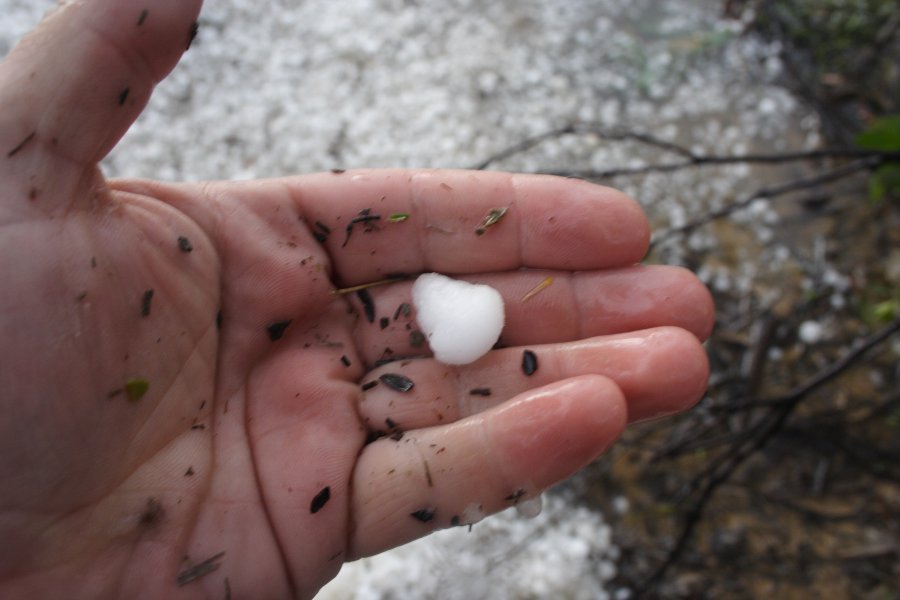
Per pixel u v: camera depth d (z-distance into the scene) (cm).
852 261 29
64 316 14
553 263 19
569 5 36
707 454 25
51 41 14
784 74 34
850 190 30
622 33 35
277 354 18
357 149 31
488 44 34
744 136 32
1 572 14
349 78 33
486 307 18
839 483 25
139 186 16
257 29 33
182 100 32
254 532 16
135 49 14
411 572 23
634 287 18
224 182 17
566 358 17
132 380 15
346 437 17
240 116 31
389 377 18
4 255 14
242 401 17
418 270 19
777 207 30
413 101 32
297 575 16
